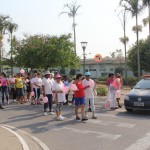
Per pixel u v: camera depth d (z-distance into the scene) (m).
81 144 9.05
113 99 16.86
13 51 34.16
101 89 25.08
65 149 8.51
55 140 9.62
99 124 12.27
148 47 48.50
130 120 13.16
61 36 32.59
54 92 13.40
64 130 11.20
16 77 20.12
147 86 16.02
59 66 32.59
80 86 13.11
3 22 45.69
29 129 11.50
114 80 16.88
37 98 19.05
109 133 10.53
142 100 14.91
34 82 18.88
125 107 15.61
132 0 35.12
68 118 13.84
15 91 20.83
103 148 8.55
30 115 14.87
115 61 63.53
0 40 43.97
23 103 20.12
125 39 43.84
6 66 48.50
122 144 8.98
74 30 38.06
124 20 43.09
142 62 48.75
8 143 8.97
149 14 35.12
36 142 9.40
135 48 50.22
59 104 13.38
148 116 14.30
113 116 14.30
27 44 32.53
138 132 10.65
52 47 31.23
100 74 62.66
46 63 31.42
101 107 17.64
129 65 51.31
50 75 15.20
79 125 12.12
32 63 31.81
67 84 18.05
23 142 9.09
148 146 8.73
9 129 11.22
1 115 14.99
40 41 32.09
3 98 19.81
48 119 13.65
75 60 33.88
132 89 16.30
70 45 33.03
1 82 19.75
